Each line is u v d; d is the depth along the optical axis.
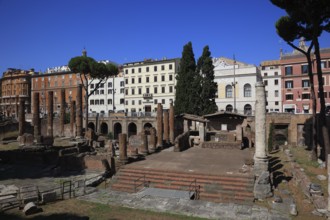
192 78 58.53
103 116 76.69
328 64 63.41
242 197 19.59
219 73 74.81
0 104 122.12
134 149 30.98
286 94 68.81
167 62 87.12
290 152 36.00
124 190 22.23
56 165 28.41
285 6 30.28
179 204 17.92
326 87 63.41
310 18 27.86
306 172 24.70
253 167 23.62
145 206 17.53
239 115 45.53
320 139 40.72
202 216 15.96
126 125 72.56
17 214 15.70
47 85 108.06
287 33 32.47
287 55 69.88
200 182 22.22
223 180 22.09
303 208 17.27
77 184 22.09
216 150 38.69
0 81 126.44
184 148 40.25
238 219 15.59
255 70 70.94
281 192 20.06
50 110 43.78
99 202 18.22
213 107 56.84
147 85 90.25
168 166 26.62
